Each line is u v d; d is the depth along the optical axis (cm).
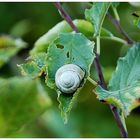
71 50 41
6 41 63
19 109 60
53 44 41
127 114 38
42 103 60
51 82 40
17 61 75
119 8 70
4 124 60
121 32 50
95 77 65
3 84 60
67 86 39
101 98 38
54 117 75
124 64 43
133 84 41
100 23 44
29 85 60
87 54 40
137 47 43
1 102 60
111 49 75
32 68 43
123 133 43
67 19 48
